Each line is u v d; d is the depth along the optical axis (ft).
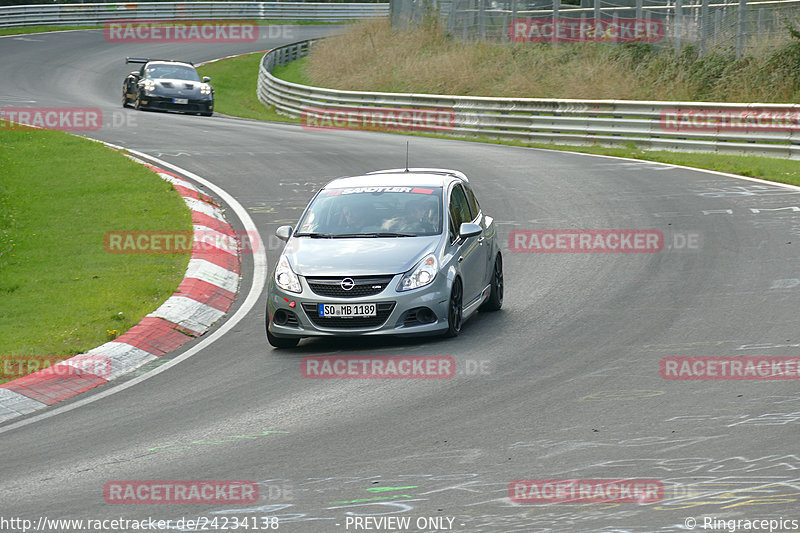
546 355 110.32
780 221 179.32
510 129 331.98
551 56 427.74
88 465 82.48
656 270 150.00
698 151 286.46
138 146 288.30
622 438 82.02
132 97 395.75
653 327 119.44
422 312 117.08
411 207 128.16
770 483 70.69
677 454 77.56
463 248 125.59
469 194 139.54
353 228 126.52
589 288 142.51
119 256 168.66
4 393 104.94
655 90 373.40
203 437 88.33
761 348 107.65
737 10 377.71
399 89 454.81
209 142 300.81
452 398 96.17
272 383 105.50
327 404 96.53
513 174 242.99
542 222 189.06
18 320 136.15
